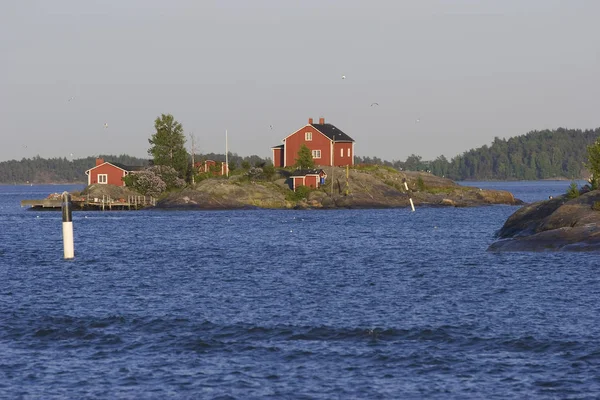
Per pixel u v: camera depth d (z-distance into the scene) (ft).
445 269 593.42
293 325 387.75
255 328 381.81
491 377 304.71
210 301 459.32
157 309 434.71
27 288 516.32
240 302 454.81
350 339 361.51
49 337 369.50
